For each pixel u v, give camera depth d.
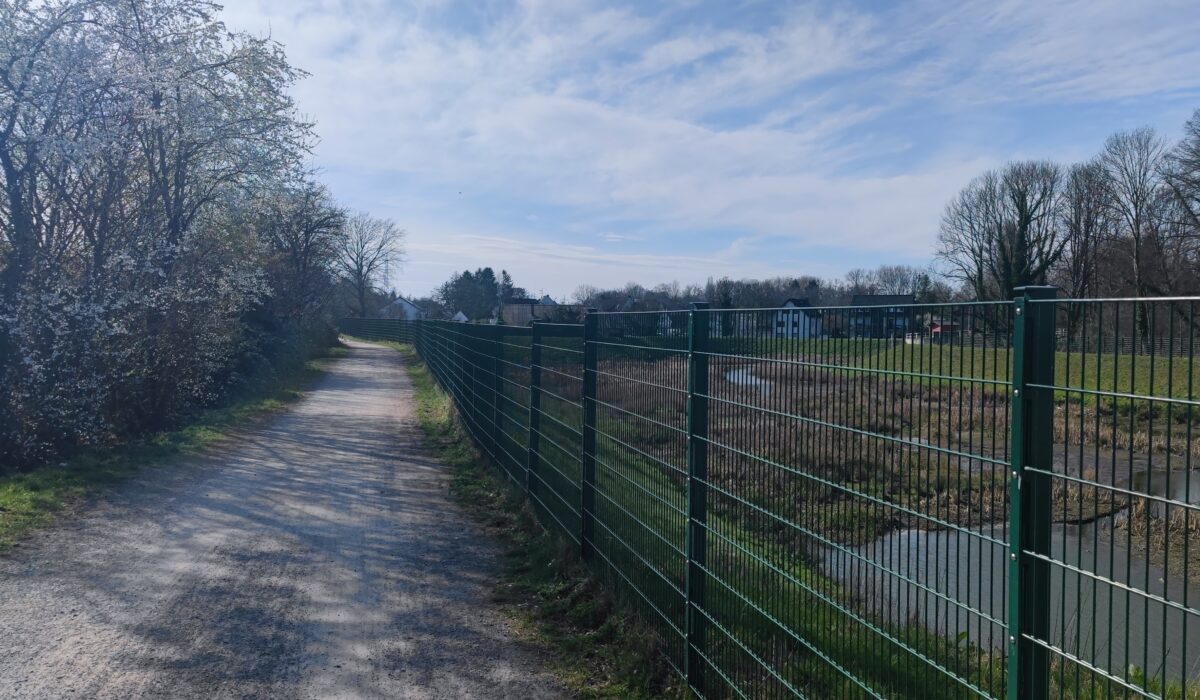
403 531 7.53
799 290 56.12
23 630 4.94
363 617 5.32
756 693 3.49
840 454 2.90
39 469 9.62
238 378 18.64
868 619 2.79
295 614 5.35
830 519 2.96
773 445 3.33
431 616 5.37
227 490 9.12
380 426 15.35
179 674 4.40
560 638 5.00
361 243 67.50
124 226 12.03
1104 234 36.94
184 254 13.43
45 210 11.12
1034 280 37.62
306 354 31.61
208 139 14.50
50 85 10.47
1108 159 36.44
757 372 3.45
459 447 12.39
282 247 27.72
